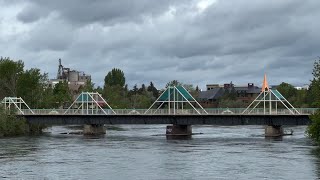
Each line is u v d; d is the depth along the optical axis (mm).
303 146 99062
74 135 140875
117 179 59656
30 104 174250
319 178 58969
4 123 135250
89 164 72375
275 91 137750
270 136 133000
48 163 73438
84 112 152000
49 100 186875
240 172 63906
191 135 140375
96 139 122750
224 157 80125
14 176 61719
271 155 82312
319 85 90250
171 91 143250
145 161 75625
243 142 111438
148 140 119250
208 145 103438
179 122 137125
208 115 133500
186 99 139000
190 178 59812
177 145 103812
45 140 118312
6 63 174750
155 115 138000
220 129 176125
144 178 60094
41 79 181875
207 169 66812
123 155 84062
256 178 59312
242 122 131375
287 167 67750
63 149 94625
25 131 148000
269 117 128750
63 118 147875
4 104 152125
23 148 96312
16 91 173375
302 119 125562
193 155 83375
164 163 73188
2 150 92188
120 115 141500
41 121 149500
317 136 87250
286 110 129750
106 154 85625
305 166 68562
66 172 64875
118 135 141875
